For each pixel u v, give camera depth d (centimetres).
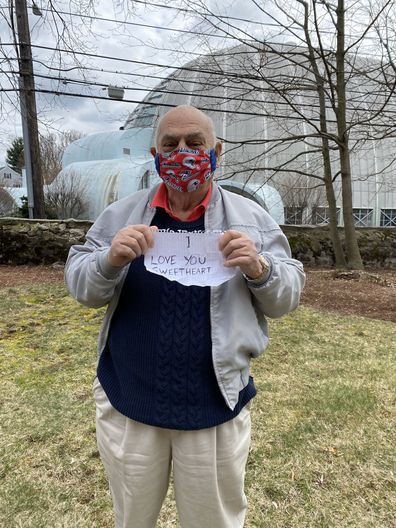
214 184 154
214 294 137
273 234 150
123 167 2350
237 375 141
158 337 137
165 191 151
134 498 147
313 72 895
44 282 794
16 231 970
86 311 596
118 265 130
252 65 958
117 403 145
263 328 152
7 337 487
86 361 418
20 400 340
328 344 484
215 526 150
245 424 155
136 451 144
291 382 379
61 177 2509
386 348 473
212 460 142
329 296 745
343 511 227
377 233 1178
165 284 138
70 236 987
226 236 128
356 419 316
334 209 1039
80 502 232
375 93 956
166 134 142
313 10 839
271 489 243
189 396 137
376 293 773
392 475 255
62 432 296
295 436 293
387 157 2061
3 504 230
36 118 784
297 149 2227
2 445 280
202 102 1686
